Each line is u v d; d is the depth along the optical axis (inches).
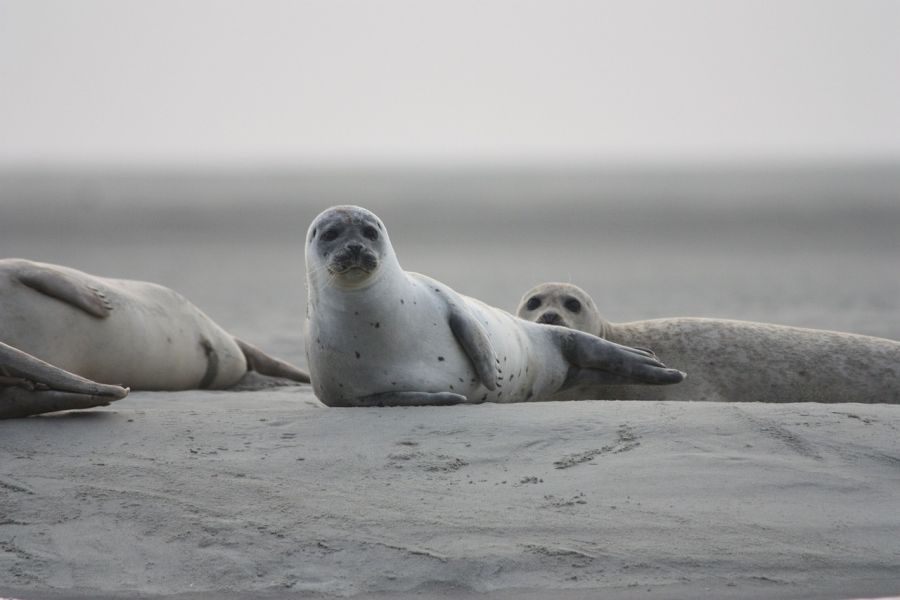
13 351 1011.3
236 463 880.9
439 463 874.1
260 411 1036.5
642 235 5506.9
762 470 843.4
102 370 1314.0
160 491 827.4
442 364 1082.1
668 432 921.5
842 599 684.7
